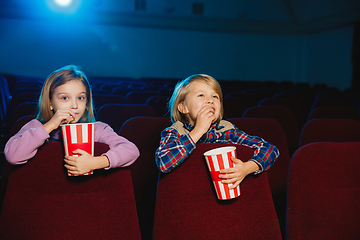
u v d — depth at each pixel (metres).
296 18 14.55
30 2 12.48
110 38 13.63
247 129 2.07
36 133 1.06
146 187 1.89
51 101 1.33
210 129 1.49
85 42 13.43
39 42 12.96
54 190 1.10
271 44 15.10
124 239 1.14
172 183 1.19
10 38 12.70
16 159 1.05
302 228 1.19
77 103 1.33
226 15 14.12
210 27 14.09
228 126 1.54
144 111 2.53
